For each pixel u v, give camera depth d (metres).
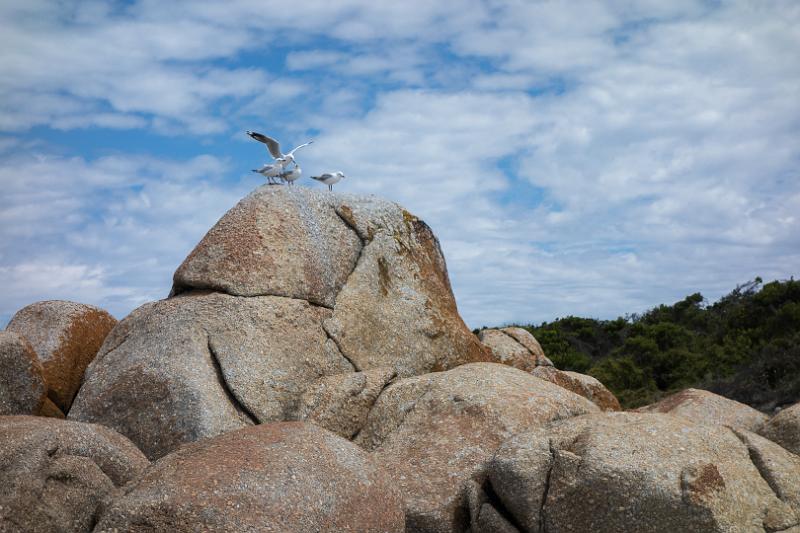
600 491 8.79
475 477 10.15
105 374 12.31
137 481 8.28
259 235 13.42
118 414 11.84
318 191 14.77
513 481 9.32
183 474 8.06
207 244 13.41
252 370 12.22
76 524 8.53
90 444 9.18
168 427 11.57
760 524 8.84
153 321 12.80
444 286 15.62
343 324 13.52
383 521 8.57
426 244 15.78
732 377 27.39
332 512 8.20
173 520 7.66
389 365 13.72
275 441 8.76
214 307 12.68
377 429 12.01
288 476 8.23
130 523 7.69
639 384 29.91
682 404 13.49
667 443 9.27
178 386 11.73
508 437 10.75
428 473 10.42
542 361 17.33
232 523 7.69
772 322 30.62
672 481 8.70
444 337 14.53
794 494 9.15
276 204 13.95
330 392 12.28
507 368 12.75
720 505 8.70
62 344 13.78
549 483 9.17
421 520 9.92
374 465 9.06
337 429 12.09
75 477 8.69
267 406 12.08
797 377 24.81
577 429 9.74
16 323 14.20
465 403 11.34
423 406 11.62
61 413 13.18
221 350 12.27
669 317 38.38
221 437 8.98
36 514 8.27
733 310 34.38
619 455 8.98
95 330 14.51
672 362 30.42
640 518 8.64
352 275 14.22
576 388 16.28
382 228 14.93
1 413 11.98
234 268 13.05
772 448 9.76
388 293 14.41
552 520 9.00
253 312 12.69
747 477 9.24
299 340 12.86
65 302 14.61
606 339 37.59
